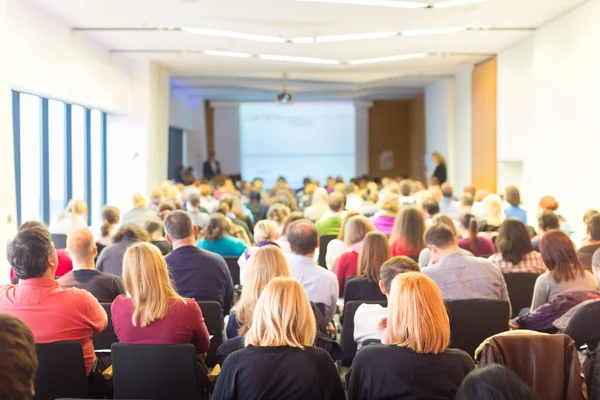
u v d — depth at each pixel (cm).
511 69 1141
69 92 898
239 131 2275
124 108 1212
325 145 2317
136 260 318
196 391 302
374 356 250
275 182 2325
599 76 785
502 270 480
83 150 1107
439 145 1683
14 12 699
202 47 1102
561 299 372
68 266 501
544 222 564
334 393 256
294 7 809
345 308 401
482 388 154
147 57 1209
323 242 719
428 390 246
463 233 577
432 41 1068
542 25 951
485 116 1312
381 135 2322
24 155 844
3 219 639
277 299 256
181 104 1881
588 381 261
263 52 1162
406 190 1006
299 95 2045
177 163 2027
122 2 775
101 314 329
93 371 335
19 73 714
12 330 151
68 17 847
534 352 245
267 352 252
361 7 812
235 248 600
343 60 1266
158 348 297
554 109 928
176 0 769
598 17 783
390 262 326
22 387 145
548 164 958
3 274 640
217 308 398
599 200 792
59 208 993
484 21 913
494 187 1267
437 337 247
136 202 798
